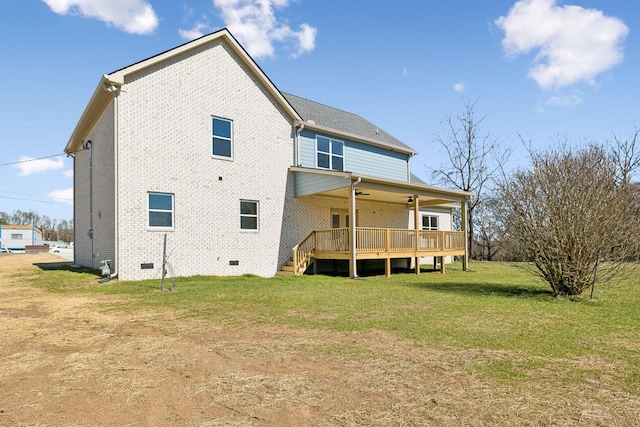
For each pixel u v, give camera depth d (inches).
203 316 254.7
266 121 583.8
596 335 205.0
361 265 691.4
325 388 133.0
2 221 2610.7
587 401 121.4
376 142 728.3
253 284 426.9
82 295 346.9
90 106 514.9
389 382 138.3
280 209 589.0
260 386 135.0
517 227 359.9
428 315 257.3
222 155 534.0
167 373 148.6
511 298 332.8
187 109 501.0
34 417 111.7
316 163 644.7
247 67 567.2
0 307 291.3
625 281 432.5
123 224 443.2
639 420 108.5
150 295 343.3
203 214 507.2
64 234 3137.3
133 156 453.1
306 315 257.3
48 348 183.3
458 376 144.0
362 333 209.2
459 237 695.7
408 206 806.5
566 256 334.3
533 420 108.5
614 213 324.8
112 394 128.6
